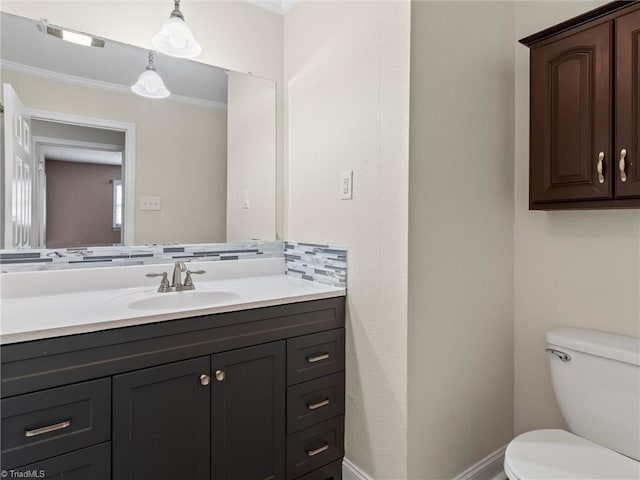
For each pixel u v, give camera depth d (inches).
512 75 66.3
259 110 74.9
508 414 66.4
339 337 60.9
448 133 55.6
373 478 56.5
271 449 53.3
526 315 65.8
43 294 53.8
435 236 54.3
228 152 72.1
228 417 49.1
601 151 49.6
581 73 51.7
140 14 61.5
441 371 55.6
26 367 35.9
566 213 60.5
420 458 53.1
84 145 58.3
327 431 59.7
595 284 57.1
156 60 64.0
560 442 47.7
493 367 63.7
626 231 53.9
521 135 66.1
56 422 37.4
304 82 71.4
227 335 48.8
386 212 54.1
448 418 56.7
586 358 51.1
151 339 43.0
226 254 72.2
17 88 53.0
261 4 74.5
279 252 77.8
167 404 44.2
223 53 70.2
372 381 56.7
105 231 60.2
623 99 47.4
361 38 57.9
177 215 67.1
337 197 63.2
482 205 61.2
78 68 57.5
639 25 45.9
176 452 44.9
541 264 63.7
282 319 54.1
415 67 50.9
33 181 54.3
